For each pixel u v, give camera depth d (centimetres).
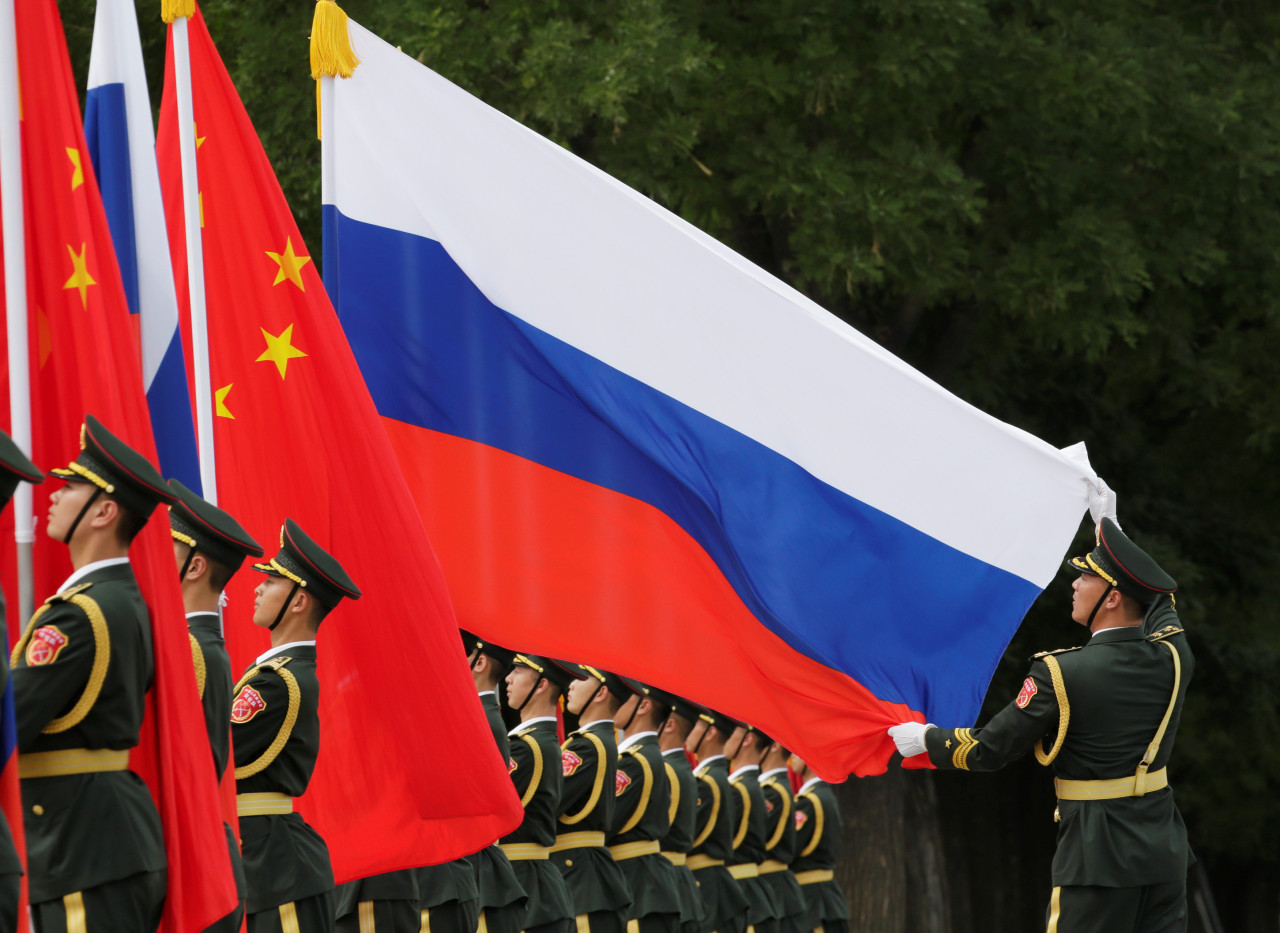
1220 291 3322
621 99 2314
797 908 2648
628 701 2164
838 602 1477
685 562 1446
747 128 2652
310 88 2541
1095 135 2839
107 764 919
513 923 1745
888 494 1498
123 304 994
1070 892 1433
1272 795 4041
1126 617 1458
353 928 1457
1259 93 2861
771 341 1485
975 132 2903
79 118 1004
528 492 1420
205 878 952
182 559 1081
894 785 3212
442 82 1426
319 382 1261
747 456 1468
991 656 1517
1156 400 3766
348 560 1255
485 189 1430
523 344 1426
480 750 1239
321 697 1259
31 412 973
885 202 2519
